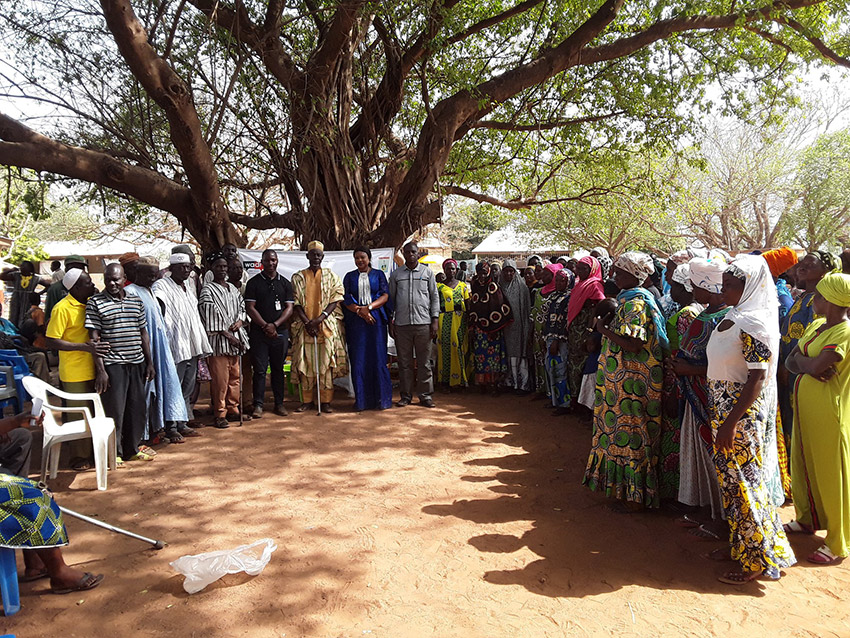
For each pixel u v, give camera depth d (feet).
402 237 32.71
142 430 19.12
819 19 34.19
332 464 18.66
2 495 10.50
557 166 44.57
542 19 35.27
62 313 17.79
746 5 32.30
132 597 11.30
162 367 19.95
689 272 12.66
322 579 11.90
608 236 89.61
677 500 14.78
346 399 27.94
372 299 25.22
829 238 79.10
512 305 27.68
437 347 30.01
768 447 11.86
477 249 107.86
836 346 12.01
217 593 11.40
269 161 33.88
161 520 14.61
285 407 26.18
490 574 12.10
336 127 32.45
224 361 22.74
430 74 37.99
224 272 22.68
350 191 33.32
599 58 32.94
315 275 25.03
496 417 24.27
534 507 15.40
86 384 18.34
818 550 12.48
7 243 51.39
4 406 16.75
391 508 15.35
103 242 67.00
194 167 26.20
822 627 10.16
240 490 16.53
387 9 28.27
